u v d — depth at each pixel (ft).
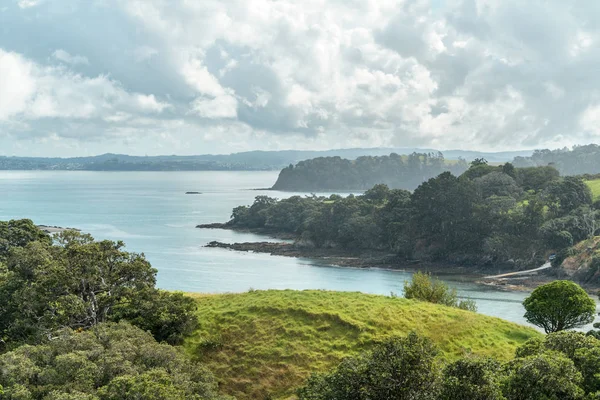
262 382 128.36
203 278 458.50
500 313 349.00
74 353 96.68
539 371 82.17
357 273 506.48
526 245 533.96
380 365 79.41
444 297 196.34
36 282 134.51
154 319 142.20
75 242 154.10
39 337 119.65
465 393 75.51
